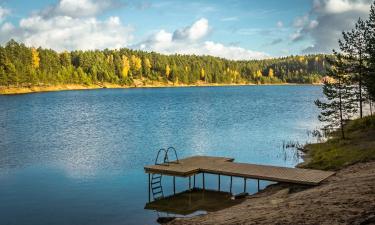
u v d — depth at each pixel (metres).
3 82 157.12
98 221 18.70
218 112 83.81
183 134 50.78
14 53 181.00
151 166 24.91
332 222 10.95
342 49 40.16
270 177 21.81
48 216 19.42
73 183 26.17
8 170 30.08
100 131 53.53
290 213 13.24
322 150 34.31
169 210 20.41
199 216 17.39
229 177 27.95
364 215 11.04
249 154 36.94
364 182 16.78
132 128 56.88
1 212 20.08
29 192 23.94
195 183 26.33
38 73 180.88
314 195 16.19
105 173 29.22
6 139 45.94
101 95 151.38
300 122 64.56
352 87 38.81
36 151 38.28
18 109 88.94
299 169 23.86
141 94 161.12
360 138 35.47
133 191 24.27
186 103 112.25
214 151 38.66
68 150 38.88
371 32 39.44
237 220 14.29
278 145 41.84
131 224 18.27
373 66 38.72
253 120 68.06
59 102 112.31
